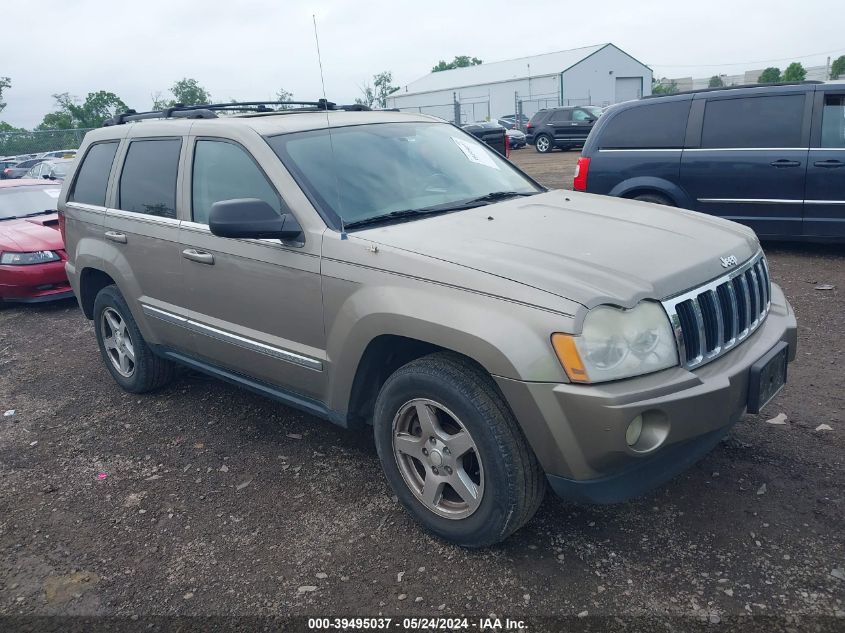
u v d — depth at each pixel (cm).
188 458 418
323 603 286
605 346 259
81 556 330
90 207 503
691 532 311
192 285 414
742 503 328
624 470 271
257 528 341
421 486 321
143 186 455
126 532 347
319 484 377
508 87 5362
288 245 348
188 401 503
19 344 686
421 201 377
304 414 467
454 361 294
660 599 272
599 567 293
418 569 301
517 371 264
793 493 332
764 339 315
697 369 283
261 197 371
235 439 438
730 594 272
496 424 279
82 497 384
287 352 362
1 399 541
